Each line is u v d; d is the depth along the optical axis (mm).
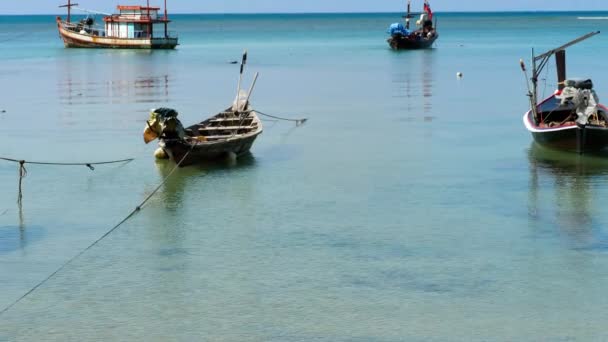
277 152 36188
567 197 27828
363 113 48438
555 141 34469
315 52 112438
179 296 19750
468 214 26094
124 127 42969
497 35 163875
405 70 79125
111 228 25203
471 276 20703
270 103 53875
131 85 66250
